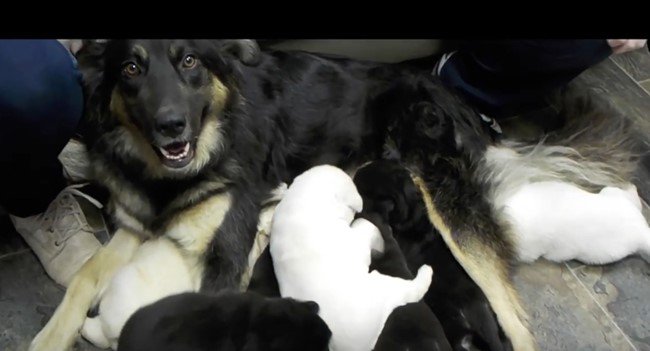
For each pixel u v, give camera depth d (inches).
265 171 60.1
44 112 53.9
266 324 50.9
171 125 53.7
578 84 71.1
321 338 51.1
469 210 59.7
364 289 53.4
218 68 56.7
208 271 56.9
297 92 60.7
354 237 55.2
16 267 59.4
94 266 57.2
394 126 62.1
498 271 59.1
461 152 61.0
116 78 55.1
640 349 59.3
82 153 61.0
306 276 53.7
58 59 53.6
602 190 62.0
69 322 55.3
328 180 56.4
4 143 54.2
